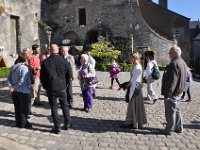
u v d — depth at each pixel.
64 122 4.01
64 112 3.97
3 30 14.26
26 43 15.72
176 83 3.74
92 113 5.02
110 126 4.24
